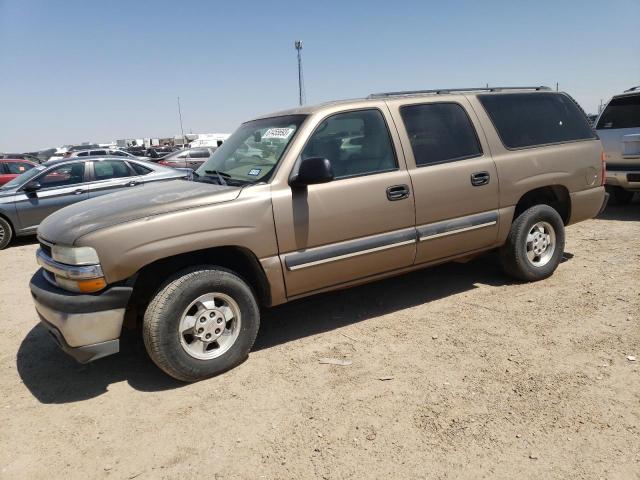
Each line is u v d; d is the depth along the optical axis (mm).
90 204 4031
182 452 2936
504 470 2641
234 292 3746
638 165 8438
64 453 2992
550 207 5344
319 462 2781
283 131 4219
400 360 3875
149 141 46938
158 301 3490
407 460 2758
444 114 4773
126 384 3773
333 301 5227
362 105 4375
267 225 3797
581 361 3701
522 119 5250
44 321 3602
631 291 4996
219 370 3746
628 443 2789
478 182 4777
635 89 8742
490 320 4516
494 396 3316
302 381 3652
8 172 15664
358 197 4148
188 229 3525
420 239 4477
